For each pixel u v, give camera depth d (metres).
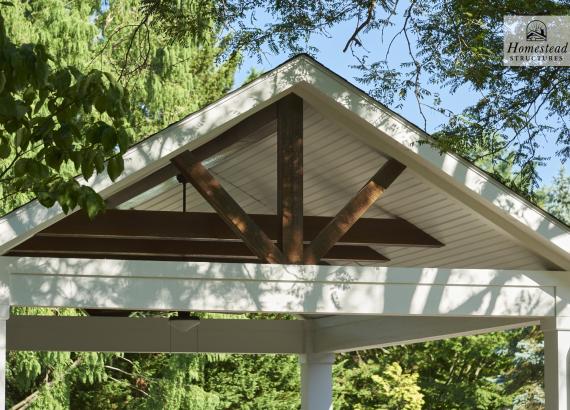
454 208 9.29
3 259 7.35
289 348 13.23
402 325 11.52
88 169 4.73
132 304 7.57
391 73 9.84
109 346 12.43
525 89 10.25
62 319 12.33
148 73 18.17
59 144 4.59
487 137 10.07
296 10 9.96
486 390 22.66
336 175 9.89
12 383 18.83
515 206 8.23
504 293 8.46
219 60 10.43
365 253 11.53
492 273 8.43
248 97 7.76
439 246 10.20
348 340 12.55
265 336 13.16
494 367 22.94
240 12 10.07
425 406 22.47
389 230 10.05
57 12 16.22
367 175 9.58
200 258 11.88
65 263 7.47
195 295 7.71
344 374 22.17
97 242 10.44
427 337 11.03
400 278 8.18
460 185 8.20
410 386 20.69
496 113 9.98
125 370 21.19
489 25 9.88
